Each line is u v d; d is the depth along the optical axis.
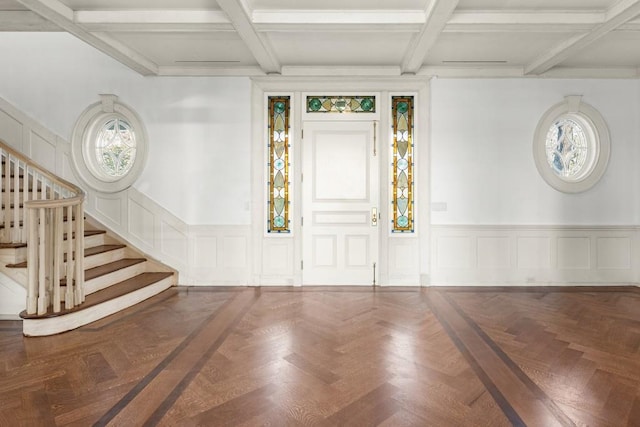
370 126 4.49
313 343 2.77
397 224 4.52
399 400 2.02
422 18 3.06
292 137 4.48
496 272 4.49
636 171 4.45
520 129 4.43
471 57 4.08
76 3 3.00
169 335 2.92
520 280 4.48
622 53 3.95
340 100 4.48
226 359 2.50
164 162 4.47
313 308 3.61
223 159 4.46
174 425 1.80
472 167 4.45
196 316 3.37
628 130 4.43
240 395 2.06
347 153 4.50
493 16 3.05
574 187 4.41
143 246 4.51
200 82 4.45
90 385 2.16
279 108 4.50
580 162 4.54
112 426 1.79
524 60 4.16
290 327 3.09
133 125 4.44
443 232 4.48
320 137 4.50
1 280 3.21
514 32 3.37
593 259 4.48
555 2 2.92
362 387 2.15
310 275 4.54
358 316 3.37
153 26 3.19
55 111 4.50
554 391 2.11
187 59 4.17
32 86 4.52
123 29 3.24
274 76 4.38
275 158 4.52
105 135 4.62
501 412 1.91
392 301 3.84
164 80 4.45
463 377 2.26
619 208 4.46
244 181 4.47
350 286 4.47
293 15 3.06
